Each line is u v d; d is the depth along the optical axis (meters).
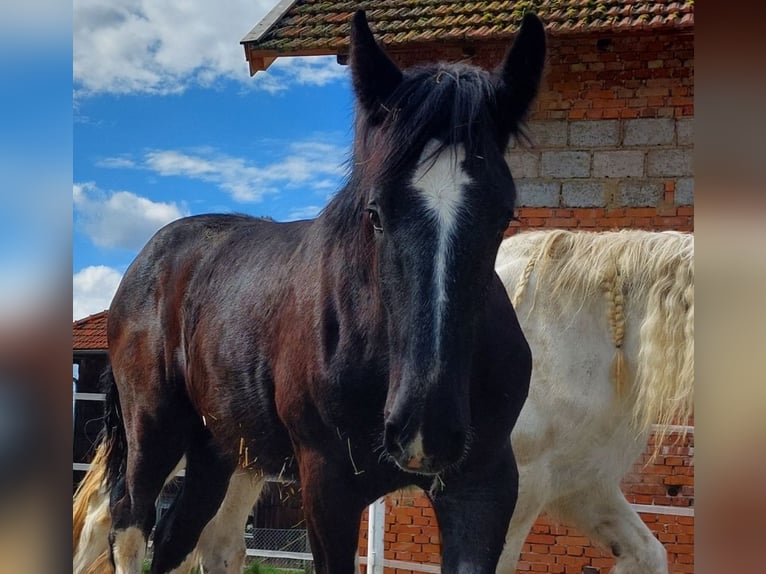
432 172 2.55
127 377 4.54
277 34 7.02
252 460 3.85
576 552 6.09
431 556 6.28
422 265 2.50
